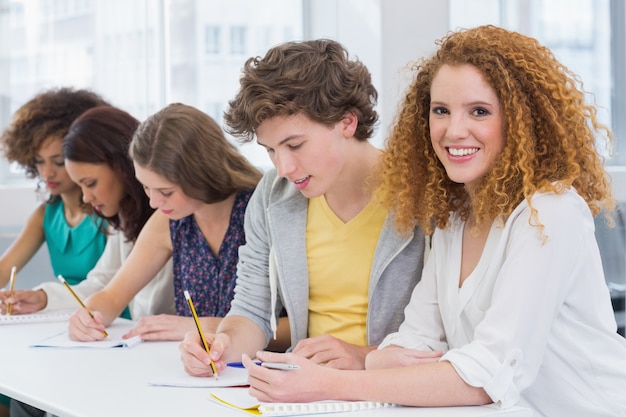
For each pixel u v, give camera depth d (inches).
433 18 147.0
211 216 97.9
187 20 155.8
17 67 153.0
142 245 103.1
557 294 63.6
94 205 111.2
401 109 76.4
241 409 63.1
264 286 87.7
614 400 66.6
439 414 60.5
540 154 67.4
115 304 100.1
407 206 75.2
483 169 67.4
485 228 70.0
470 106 66.7
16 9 152.6
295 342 84.4
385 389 62.2
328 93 75.0
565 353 66.4
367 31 147.4
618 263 143.0
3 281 127.0
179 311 101.7
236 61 159.6
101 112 110.3
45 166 122.6
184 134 92.0
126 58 152.9
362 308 82.0
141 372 76.8
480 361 61.8
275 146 75.2
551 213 63.9
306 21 162.4
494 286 65.9
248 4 159.8
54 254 127.3
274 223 84.3
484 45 67.1
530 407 67.9
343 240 82.0
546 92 67.2
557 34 157.9
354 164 80.7
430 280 74.7
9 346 90.7
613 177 144.6
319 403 61.9
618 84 156.7
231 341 82.0
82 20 153.3
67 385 72.9
